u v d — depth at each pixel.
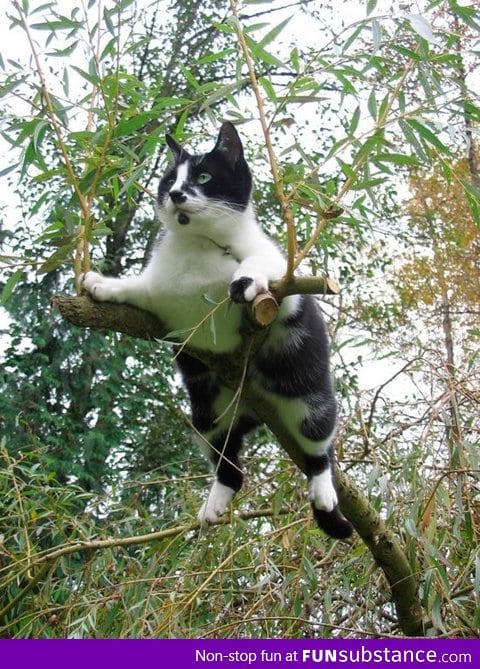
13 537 1.63
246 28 1.21
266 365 1.41
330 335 1.68
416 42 1.28
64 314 1.22
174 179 1.40
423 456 1.45
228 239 1.35
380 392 1.63
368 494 1.48
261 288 1.18
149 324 1.30
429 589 1.34
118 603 1.54
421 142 1.29
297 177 1.21
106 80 1.29
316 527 1.59
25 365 3.26
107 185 1.42
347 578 1.55
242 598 1.58
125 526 1.81
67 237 1.24
